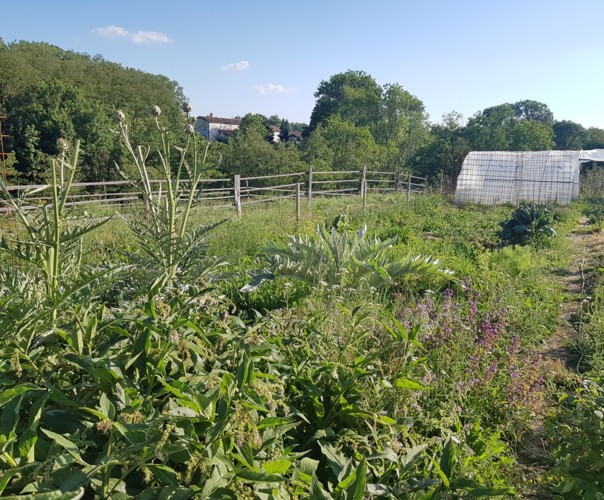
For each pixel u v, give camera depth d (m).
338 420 2.83
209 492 1.77
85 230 2.79
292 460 2.21
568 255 10.91
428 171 43.56
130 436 1.79
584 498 2.70
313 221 12.61
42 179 33.03
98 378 2.07
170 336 2.32
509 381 4.18
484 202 25.59
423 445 2.72
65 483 1.59
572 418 3.07
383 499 2.41
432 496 2.20
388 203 19.62
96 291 2.76
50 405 2.11
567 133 76.06
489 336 4.67
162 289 3.17
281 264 5.95
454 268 8.24
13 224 5.51
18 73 37.28
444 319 4.98
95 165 34.50
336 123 46.97
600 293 7.15
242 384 2.10
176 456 1.89
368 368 3.07
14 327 2.22
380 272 5.67
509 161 25.77
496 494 2.43
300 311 4.64
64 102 35.66
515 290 7.10
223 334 2.67
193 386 2.23
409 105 56.28
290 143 39.94
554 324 6.36
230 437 1.99
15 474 1.67
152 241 4.13
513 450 3.68
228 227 10.44
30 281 2.80
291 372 2.90
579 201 24.08
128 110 45.53
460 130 49.00
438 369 4.12
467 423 3.62
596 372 4.59
